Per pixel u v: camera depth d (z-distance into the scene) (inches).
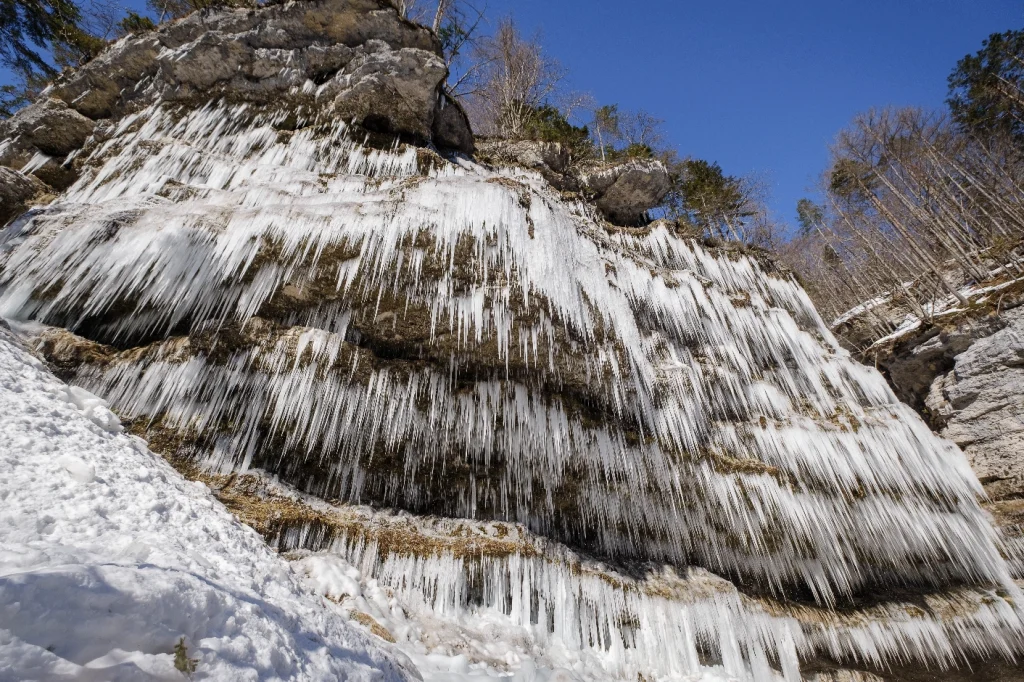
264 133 298.7
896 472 318.7
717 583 253.1
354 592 158.7
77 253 191.3
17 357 151.4
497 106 719.7
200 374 187.0
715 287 350.6
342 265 203.2
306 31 316.5
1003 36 962.1
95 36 459.5
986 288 566.3
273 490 185.9
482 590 199.0
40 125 303.4
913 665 279.3
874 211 1070.4
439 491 226.4
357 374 201.3
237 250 195.6
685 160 842.2
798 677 246.5
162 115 308.8
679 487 249.9
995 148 909.2
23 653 56.7
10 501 92.8
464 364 225.3
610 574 228.8
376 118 327.6
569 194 406.6
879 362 521.0
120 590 73.7
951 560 321.4
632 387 246.5
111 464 128.3
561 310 227.6
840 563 290.8
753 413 297.6
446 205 225.0
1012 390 402.0
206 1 452.8
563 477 234.1
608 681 187.2
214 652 77.9
